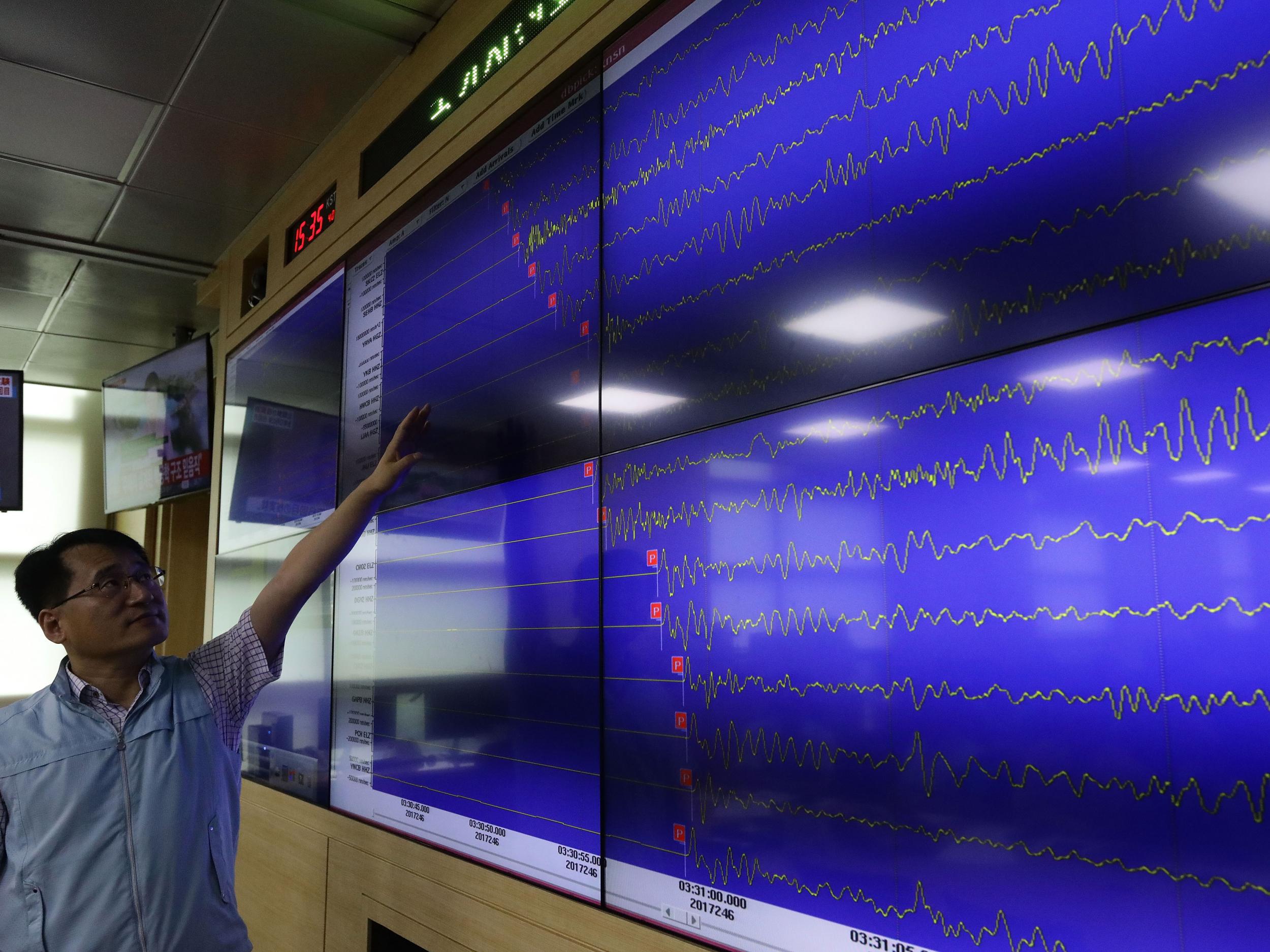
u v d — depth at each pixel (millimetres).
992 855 887
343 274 2432
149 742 1249
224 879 1290
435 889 1746
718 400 1263
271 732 2629
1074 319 873
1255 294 748
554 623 1521
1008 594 901
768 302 1209
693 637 1252
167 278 3674
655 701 1299
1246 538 738
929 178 1027
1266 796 709
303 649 2479
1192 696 760
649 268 1414
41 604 1269
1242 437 748
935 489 978
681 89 1396
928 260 1017
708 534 1252
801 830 1074
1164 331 806
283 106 2424
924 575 979
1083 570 844
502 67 1822
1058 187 901
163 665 1334
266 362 2904
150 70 2262
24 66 2230
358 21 2066
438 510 1902
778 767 1112
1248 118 764
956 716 933
